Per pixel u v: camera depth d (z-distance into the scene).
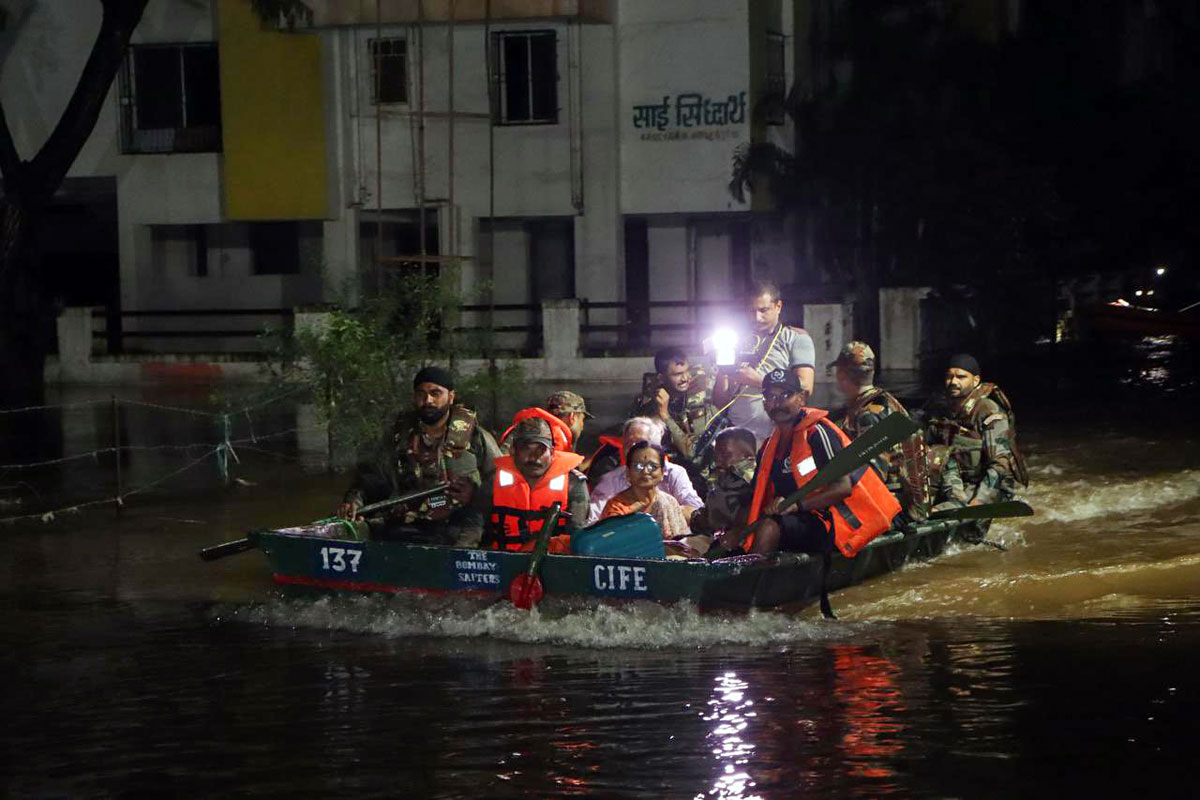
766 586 17.77
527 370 53.50
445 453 19.64
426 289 33.56
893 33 64.50
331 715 14.23
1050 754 12.43
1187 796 11.42
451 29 53.72
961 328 60.06
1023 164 65.06
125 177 62.72
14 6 61.41
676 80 59.81
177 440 37.28
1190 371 49.97
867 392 20.98
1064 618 17.64
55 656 17.02
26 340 43.69
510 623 17.77
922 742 12.82
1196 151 74.31
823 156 61.50
